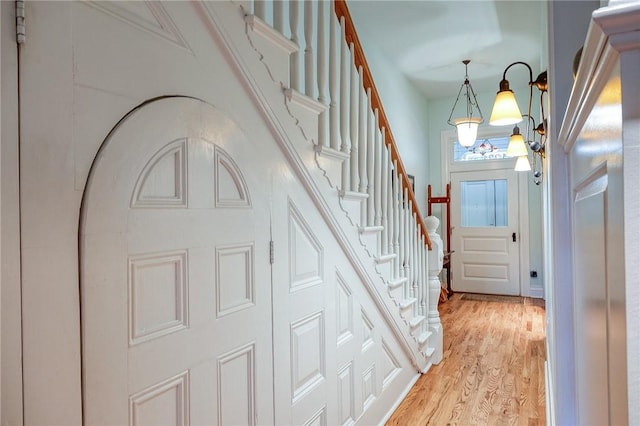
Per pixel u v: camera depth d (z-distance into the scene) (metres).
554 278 1.32
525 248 5.58
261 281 1.38
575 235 1.06
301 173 1.61
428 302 3.16
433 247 3.18
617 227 0.43
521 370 2.97
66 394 0.80
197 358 1.12
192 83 1.12
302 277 1.62
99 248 0.86
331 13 1.89
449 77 5.01
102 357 0.87
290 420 1.52
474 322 4.28
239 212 1.28
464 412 2.39
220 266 1.21
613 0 0.38
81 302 0.83
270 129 1.44
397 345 2.56
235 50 1.26
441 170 5.98
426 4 3.34
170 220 1.04
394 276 2.54
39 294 0.76
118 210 0.91
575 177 1.03
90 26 0.86
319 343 1.73
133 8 0.96
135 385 0.94
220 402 1.19
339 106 1.99
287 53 1.53
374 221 2.26
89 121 0.85
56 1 0.80
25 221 0.74
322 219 1.76
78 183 0.83
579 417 1.02
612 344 0.47
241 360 1.28
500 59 4.44
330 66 1.89
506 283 5.70
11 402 0.71
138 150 0.96
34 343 0.75
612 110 0.44
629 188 0.38
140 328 0.96
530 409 2.40
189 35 1.12
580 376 0.98
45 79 0.77
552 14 1.35
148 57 1.00
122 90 0.93
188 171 1.10
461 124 3.90
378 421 2.25
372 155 2.21
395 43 4.04
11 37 0.72
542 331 3.90
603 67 0.48
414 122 5.34
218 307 1.19
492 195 5.77
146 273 0.98
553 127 1.30
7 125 0.71
